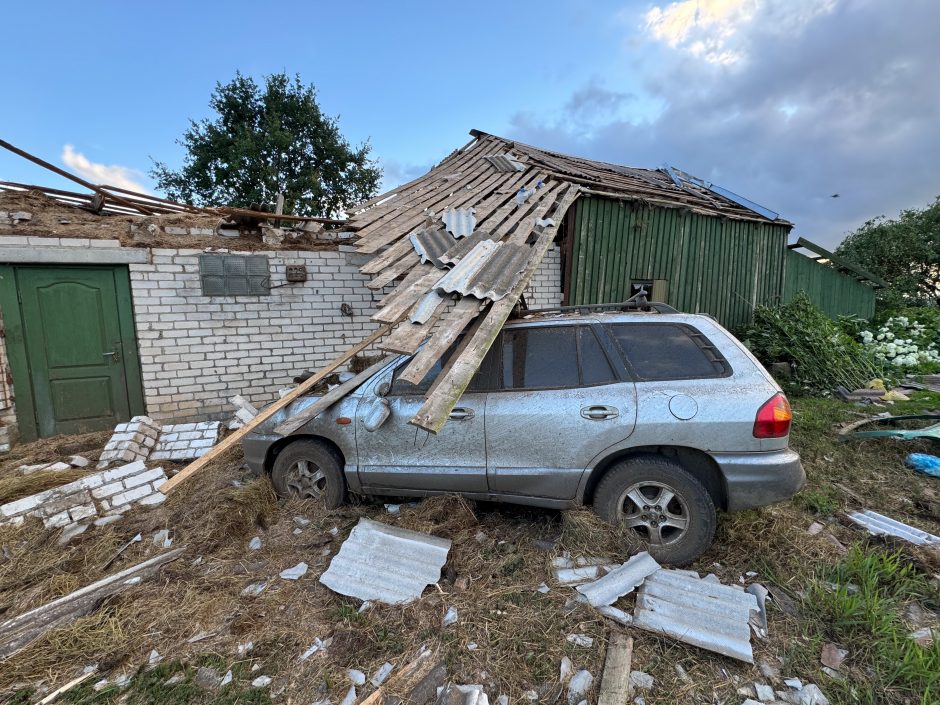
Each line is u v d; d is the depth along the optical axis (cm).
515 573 278
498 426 306
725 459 275
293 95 1777
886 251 1736
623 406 288
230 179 1686
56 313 536
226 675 215
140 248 559
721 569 278
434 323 339
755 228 992
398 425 327
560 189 760
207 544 315
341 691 204
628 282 857
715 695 197
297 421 336
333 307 658
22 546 324
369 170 1953
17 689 210
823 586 255
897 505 360
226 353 608
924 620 236
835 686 200
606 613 241
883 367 850
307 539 319
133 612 255
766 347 813
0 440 498
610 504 291
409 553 288
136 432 489
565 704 196
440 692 200
